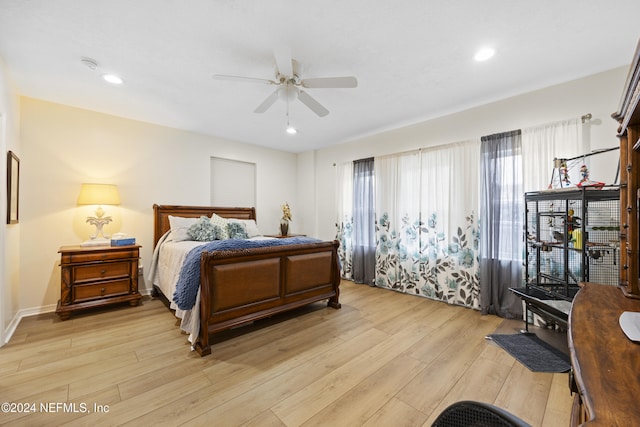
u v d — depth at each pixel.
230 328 2.41
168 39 1.96
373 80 2.55
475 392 1.70
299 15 1.72
